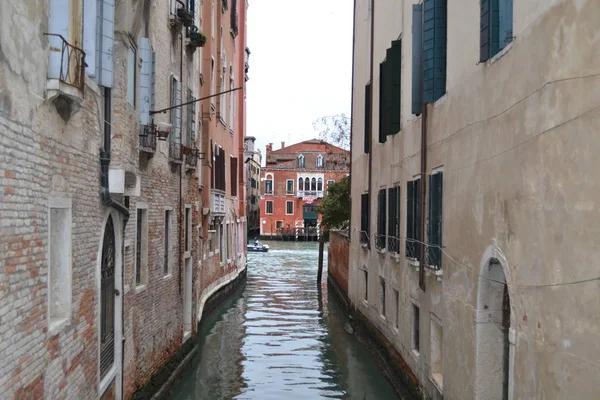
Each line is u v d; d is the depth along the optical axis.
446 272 8.61
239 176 30.80
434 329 9.45
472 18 7.43
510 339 6.10
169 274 12.10
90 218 7.05
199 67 17.12
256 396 11.38
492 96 6.67
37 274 5.30
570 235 4.83
